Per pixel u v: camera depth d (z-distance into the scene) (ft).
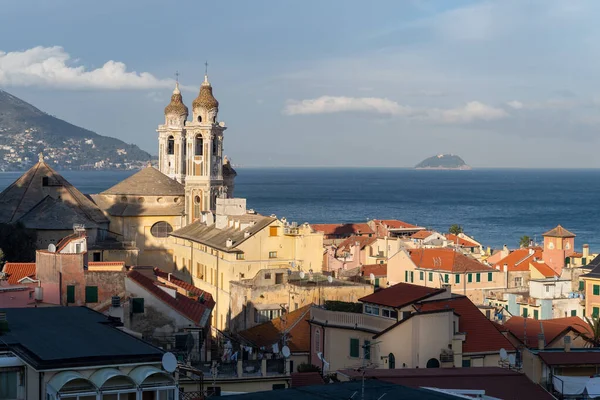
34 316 211.82
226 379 266.36
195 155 605.31
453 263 545.44
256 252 471.62
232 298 443.32
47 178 554.46
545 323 369.30
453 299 309.22
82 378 161.68
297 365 322.34
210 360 295.69
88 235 519.19
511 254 624.18
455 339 290.97
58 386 159.84
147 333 299.17
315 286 404.57
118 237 590.96
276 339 343.87
